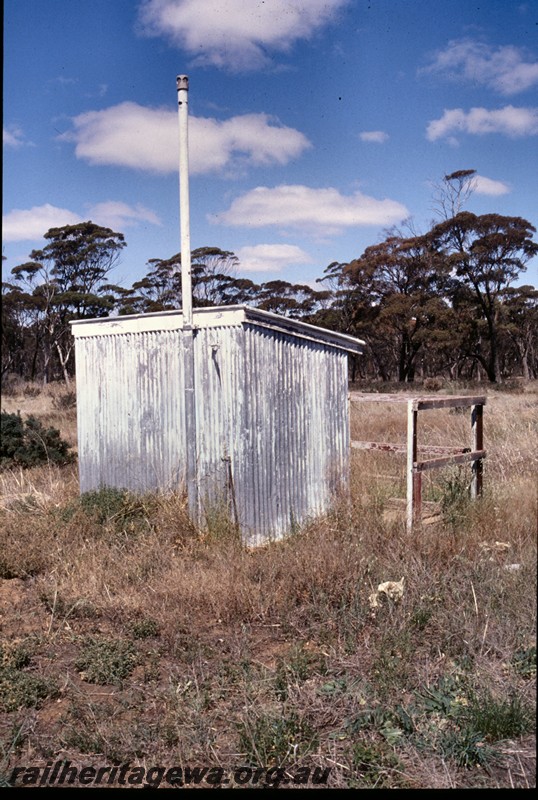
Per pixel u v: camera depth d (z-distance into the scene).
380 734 3.75
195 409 7.60
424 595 5.21
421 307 54.09
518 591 5.02
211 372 7.49
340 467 8.55
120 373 8.38
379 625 4.87
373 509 7.31
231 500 7.36
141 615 5.47
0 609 5.79
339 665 4.50
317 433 8.27
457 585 5.31
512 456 9.44
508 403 20.19
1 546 6.98
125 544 7.01
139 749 3.74
